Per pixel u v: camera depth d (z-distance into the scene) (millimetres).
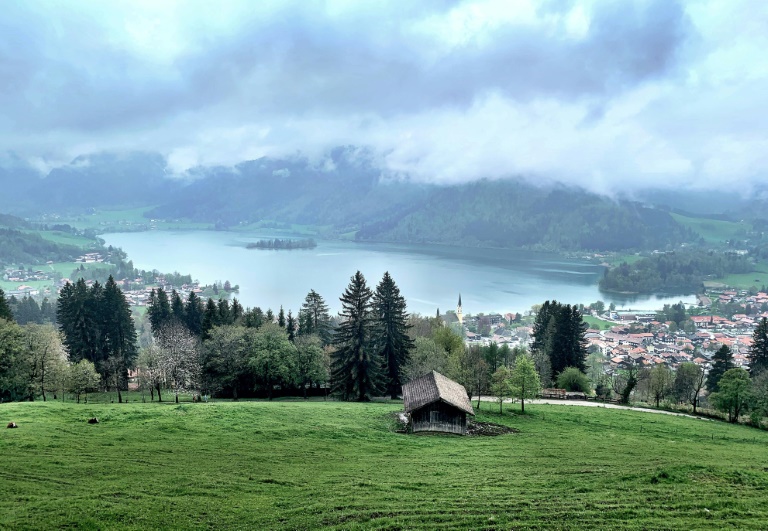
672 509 28703
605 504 29406
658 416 73375
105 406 54469
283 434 46250
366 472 36562
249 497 30719
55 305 198875
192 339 90000
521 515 27703
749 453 51312
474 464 40031
